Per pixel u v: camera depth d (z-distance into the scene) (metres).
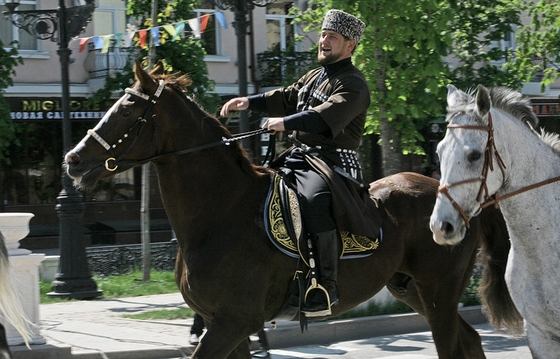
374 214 7.47
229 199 6.95
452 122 5.96
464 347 7.96
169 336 11.41
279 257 6.94
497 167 6.00
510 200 6.22
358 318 12.28
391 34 16.02
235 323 6.71
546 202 6.23
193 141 6.89
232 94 29.80
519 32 20.62
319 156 7.28
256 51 29.36
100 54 27.67
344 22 7.21
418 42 16.41
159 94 6.75
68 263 15.55
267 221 6.93
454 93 6.13
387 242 7.54
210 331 6.66
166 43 20.64
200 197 6.88
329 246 7.04
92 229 28.39
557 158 6.39
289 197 7.08
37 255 10.09
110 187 28.91
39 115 27.25
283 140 27.33
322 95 7.21
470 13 20.67
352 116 7.00
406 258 7.89
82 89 27.73
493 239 7.68
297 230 6.99
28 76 27.22
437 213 5.82
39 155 27.83
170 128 6.81
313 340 11.66
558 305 6.16
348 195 7.12
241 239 6.80
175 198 6.90
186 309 13.48
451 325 7.87
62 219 15.62
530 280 6.32
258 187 7.11
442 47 16.84
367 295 7.52
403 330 12.55
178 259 7.22
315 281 6.99
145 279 17.89
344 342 11.82
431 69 16.58
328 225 7.02
